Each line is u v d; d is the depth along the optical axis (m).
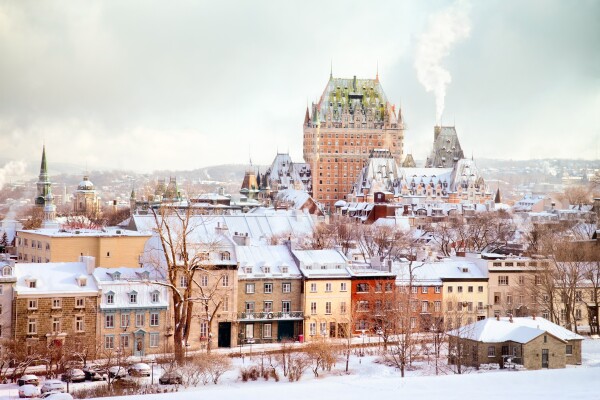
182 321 179.62
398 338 193.50
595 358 194.75
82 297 194.25
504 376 121.19
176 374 164.75
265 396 111.69
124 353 188.75
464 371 179.75
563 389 111.81
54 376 175.12
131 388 159.12
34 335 190.12
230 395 112.69
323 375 177.25
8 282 188.88
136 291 198.62
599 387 113.00
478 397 107.75
